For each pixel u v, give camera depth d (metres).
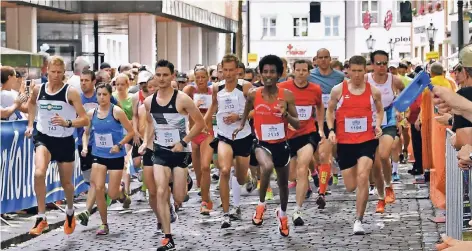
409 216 13.05
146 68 20.11
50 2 28.92
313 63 17.89
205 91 15.20
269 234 11.90
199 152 15.43
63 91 11.59
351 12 79.56
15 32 28.75
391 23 71.19
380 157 13.45
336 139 11.90
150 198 11.86
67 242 11.62
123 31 43.03
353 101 11.70
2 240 11.20
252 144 12.44
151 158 11.53
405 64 20.28
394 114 13.48
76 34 36.56
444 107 5.84
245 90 12.36
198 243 11.30
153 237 11.93
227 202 12.59
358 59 11.62
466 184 7.69
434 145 13.66
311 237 11.52
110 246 11.23
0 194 12.73
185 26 45.47
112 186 12.33
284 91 11.51
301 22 81.50
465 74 6.98
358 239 11.23
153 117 10.90
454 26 24.23
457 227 8.35
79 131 13.90
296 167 12.96
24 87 14.58
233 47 53.25
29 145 13.66
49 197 14.44
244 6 81.50
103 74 15.96
